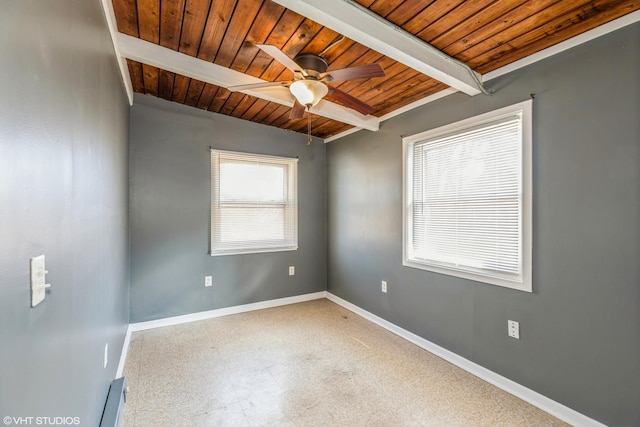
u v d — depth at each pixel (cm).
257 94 262
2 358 58
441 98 263
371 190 347
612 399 164
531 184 198
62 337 96
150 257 321
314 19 156
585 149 174
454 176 254
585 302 174
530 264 199
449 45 192
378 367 243
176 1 171
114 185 205
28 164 71
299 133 415
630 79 158
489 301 225
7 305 61
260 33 196
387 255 323
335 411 190
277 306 398
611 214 165
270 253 395
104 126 167
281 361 252
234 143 366
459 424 179
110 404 166
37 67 76
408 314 296
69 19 103
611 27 164
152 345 280
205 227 351
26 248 70
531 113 199
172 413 188
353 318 354
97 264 150
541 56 194
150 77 274
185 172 339
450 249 258
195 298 346
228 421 181
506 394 208
